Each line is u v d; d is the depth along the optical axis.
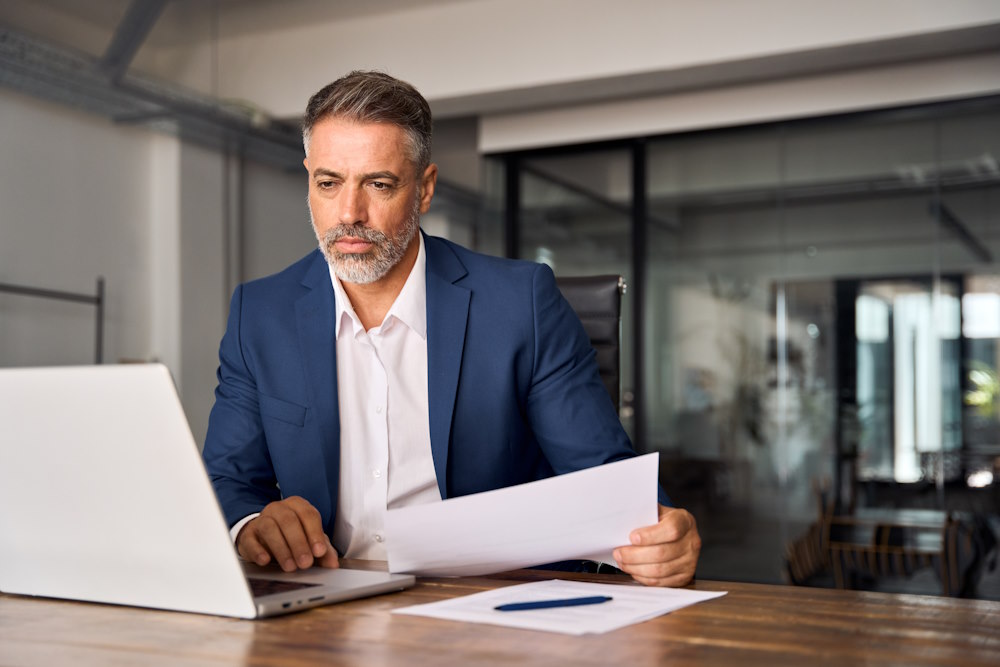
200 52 4.92
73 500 0.95
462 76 5.03
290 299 1.49
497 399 1.42
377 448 1.43
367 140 1.29
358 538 1.41
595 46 4.78
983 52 4.54
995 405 4.47
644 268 5.29
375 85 1.31
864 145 4.79
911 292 4.66
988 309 4.50
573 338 1.50
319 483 1.40
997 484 4.43
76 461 0.93
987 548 4.43
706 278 5.13
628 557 1.07
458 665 0.72
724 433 5.03
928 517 4.55
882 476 4.66
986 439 4.47
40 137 4.65
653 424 5.21
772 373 4.94
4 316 4.46
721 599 0.98
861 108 4.77
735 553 4.96
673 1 4.64
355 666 0.72
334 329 1.44
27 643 0.81
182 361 5.35
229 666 0.72
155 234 5.38
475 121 6.20
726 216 5.10
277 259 6.32
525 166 5.63
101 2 4.26
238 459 1.43
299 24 5.33
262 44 5.45
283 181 6.41
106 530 0.94
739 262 5.06
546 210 5.56
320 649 0.77
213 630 0.84
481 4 5.02
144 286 5.30
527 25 4.91
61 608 0.96
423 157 1.37
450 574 1.12
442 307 1.45
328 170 1.31
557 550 1.09
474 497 1.04
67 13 4.31
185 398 5.37
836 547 4.71
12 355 4.50
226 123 5.01
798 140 4.95
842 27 4.34
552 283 1.53
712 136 5.16
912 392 4.63
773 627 0.84
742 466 4.98
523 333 1.44
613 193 5.39
